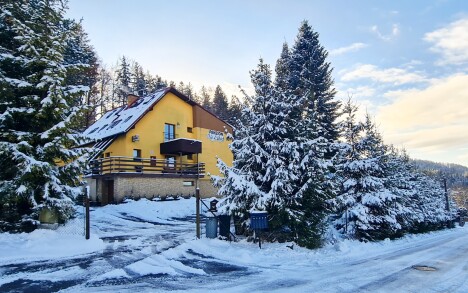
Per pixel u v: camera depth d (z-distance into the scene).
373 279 8.21
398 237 18.80
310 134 13.11
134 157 27.53
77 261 9.35
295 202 12.02
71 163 12.52
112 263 9.16
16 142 11.84
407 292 7.10
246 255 10.50
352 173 17.08
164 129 31.41
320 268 9.47
